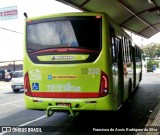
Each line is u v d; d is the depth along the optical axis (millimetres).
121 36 9992
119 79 9312
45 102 7816
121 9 15281
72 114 7609
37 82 7934
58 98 7707
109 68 7531
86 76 7543
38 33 8055
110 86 7516
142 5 15477
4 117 11242
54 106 7695
